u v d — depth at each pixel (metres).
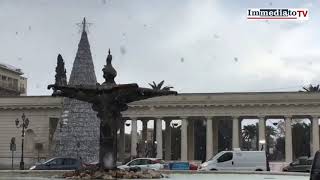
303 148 129.38
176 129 126.62
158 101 100.75
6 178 24.95
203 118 104.50
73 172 25.45
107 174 24.08
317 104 97.25
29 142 103.12
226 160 48.56
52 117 103.00
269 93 98.81
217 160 48.78
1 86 140.75
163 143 114.56
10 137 103.81
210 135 99.88
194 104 100.06
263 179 27.02
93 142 66.44
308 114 98.00
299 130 130.12
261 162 48.44
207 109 100.44
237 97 99.44
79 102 67.19
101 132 25.19
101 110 25.19
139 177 24.36
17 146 103.00
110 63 25.84
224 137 127.12
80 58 67.94
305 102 97.56
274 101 98.31
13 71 148.88
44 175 28.41
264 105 98.81
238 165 48.31
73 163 45.34
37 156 99.75
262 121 98.81
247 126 143.88
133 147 101.31
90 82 67.56
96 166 25.31
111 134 25.16
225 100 99.56
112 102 25.14
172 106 100.94
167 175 27.75
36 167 45.56
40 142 102.44
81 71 67.50
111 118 25.17
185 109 101.19
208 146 99.50
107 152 25.02
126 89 24.88
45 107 103.00
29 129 103.31
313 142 97.38
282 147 140.62
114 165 25.12
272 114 98.94
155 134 105.25
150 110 101.19
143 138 107.12
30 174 29.70
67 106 68.31
